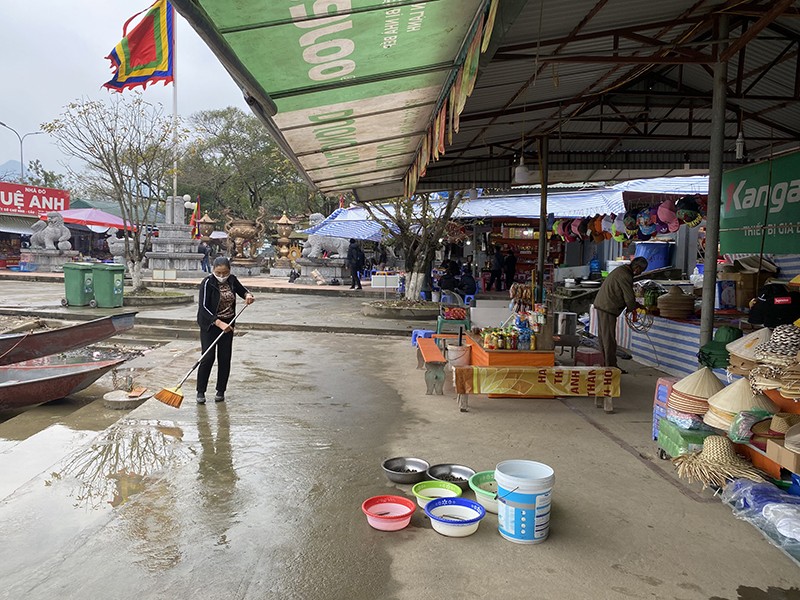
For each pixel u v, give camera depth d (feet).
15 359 27.68
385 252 105.70
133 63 51.98
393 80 15.29
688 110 31.01
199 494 13.48
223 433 17.92
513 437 17.69
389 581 9.89
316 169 25.16
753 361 15.23
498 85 23.43
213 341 21.24
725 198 34.12
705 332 19.99
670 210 34.19
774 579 10.06
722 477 13.20
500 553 10.85
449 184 36.50
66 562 10.50
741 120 28.78
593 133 31.86
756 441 13.20
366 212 57.16
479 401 21.99
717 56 18.92
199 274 89.35
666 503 13.09
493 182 36.70
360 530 11.75
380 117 18.71
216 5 9.48
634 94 27.14
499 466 12.18
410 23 11.82
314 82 14.30
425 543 11.23
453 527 11.35
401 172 30.25
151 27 51.60
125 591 9.61
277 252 98.17
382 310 47.75
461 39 13.42
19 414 23.52
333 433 17.98
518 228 77.61
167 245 87.97
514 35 18.85
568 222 47.47
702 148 35.12
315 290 70.03
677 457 14.62
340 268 83.30
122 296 49.03
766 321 20.16
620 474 14.80
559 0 16.53
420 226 52.70
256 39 11.20
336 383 25.05
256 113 15.28
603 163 35.63
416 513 12.59
